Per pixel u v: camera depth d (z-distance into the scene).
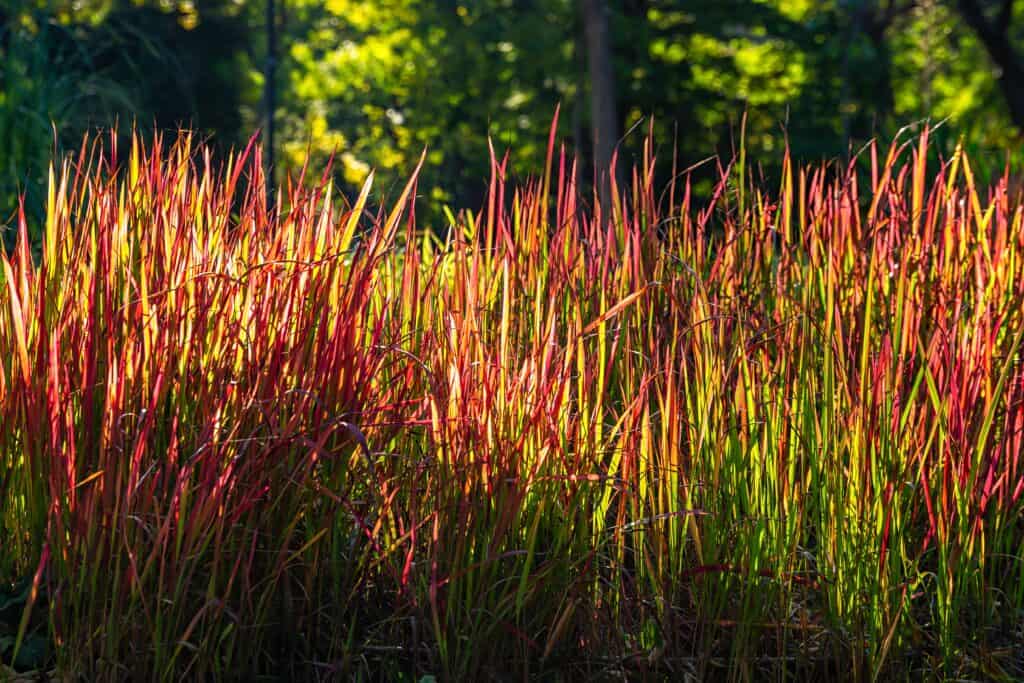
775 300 3.06
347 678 2.69
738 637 2.68
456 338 2.66
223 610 2.57
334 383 2.56
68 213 2.87
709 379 2.76
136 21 18.50
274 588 2.59
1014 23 26.00
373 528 2.67
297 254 2.71
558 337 2.91
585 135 18.42
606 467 2.86
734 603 2.79
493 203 2.81
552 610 2.71
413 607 2.63
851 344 2.80
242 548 2.46
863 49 20.52
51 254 2.81
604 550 2.85
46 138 6.45
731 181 3.24
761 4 20.17
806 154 17.86
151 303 2.62
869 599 2.66
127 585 2.54
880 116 19.39
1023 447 2.96
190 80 17.12
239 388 2.55
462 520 2.56
